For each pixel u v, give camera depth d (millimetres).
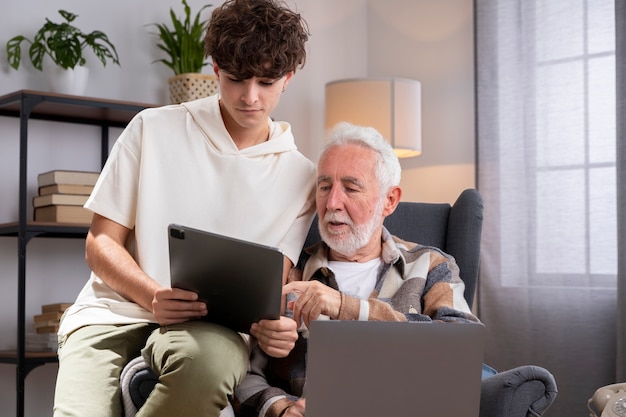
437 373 1706
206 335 1723
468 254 2439
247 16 1984
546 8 3775
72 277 3811
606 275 3555
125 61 3955
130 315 1989
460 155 4273
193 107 2156
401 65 4551
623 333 3340
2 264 3643
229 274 1690
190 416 1669
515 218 3830
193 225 2086
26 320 3691
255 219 2115
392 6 4602
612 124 3562
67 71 3625
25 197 3311
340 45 4648
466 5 4277
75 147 3832
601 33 3607
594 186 3604
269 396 1962
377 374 1686
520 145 3834
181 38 3914
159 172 2082
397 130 3842
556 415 3662
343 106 3896
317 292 1947
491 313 3867
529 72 3818
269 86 2053
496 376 1915
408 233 2490
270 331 1807
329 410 1684
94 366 1896
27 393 3678
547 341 3701
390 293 2158
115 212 2062
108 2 3920
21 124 3303
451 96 4324
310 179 2217
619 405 1903
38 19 3740
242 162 2117
